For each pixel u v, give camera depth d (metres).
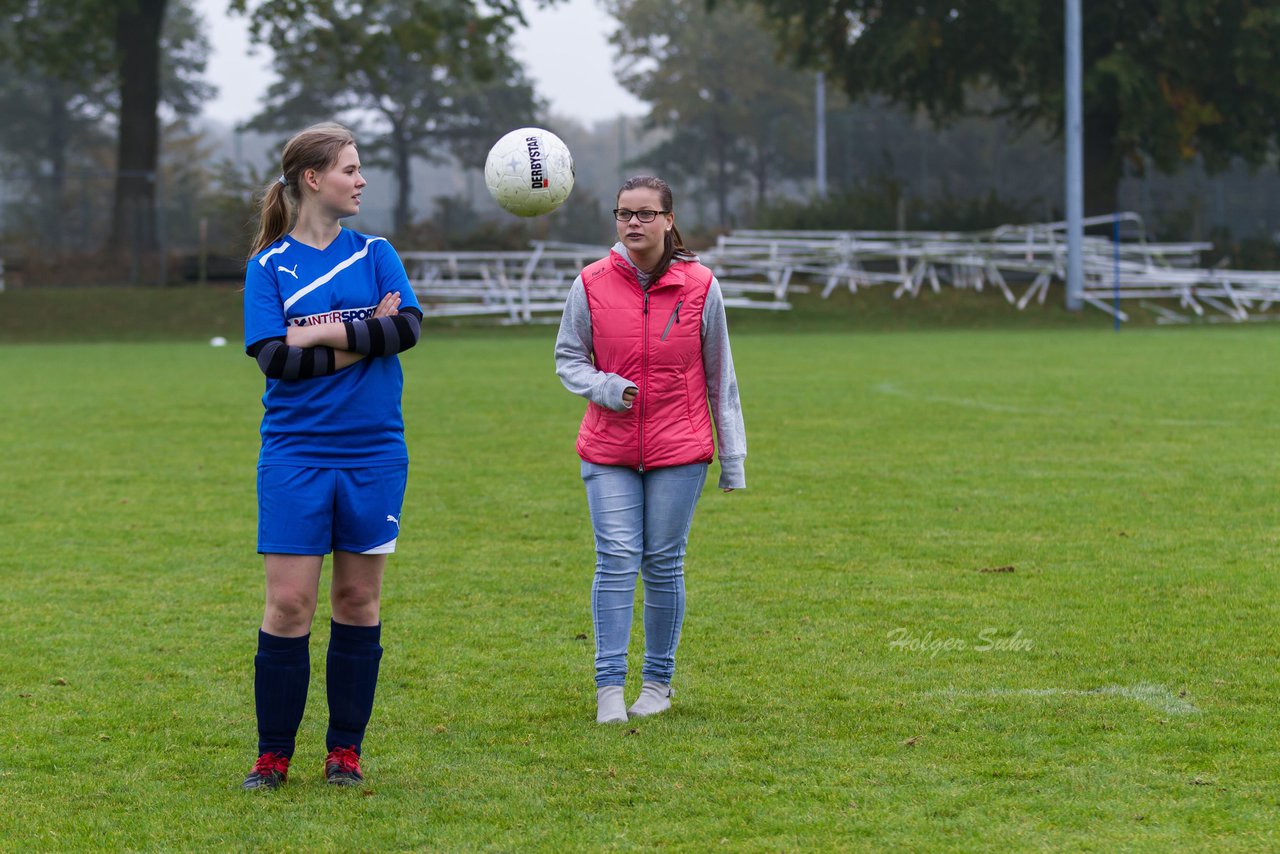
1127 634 11.12
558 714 9.38
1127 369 37.62
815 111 140.38
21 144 137.12
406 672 10.45
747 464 20.97
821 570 13.77
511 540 15.63
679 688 9.90
